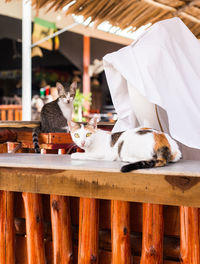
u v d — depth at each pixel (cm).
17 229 185
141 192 135
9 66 1070
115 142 166
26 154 207
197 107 169
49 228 179
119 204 148
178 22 206
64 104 332
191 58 196
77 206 170
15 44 1048
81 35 988
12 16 750
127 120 213
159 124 200
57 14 788
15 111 709
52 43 860
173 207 150
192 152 200
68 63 1105
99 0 269
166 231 151
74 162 161
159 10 297
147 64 173
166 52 180
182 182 129
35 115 673
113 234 150
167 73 177
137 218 157
